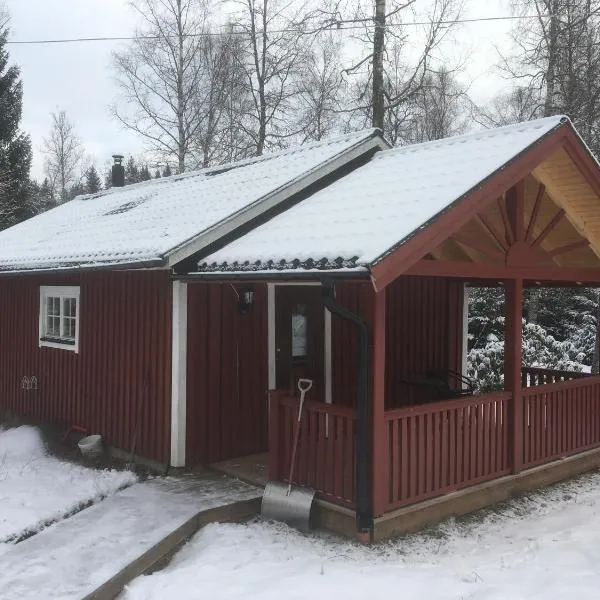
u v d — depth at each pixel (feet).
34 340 34.17
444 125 74.18
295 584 15.39
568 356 50.55
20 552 17.89
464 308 35.37
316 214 22.91
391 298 32.09
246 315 25.99
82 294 30.27
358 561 16.98
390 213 19.22
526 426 23.47
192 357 24.36
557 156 22.31
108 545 18.08
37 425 32.99
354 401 29.58
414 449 19.38
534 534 19.51
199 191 33.14
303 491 19.69
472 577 16.11
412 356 32.89
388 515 18.60
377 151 30.09
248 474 23.47
